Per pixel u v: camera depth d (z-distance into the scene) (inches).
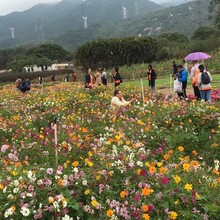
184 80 692.1
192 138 383.6
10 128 436.1
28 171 245.8
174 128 417.4
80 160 308.2
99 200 224.2
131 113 502.6
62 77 2480.3
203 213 213.3
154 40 3169.3
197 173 251.4
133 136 375.6
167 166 264.4
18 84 1197.1
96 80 1092.5
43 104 665.0
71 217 209.0
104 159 273.1
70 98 710.5
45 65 4515.3
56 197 210.8
